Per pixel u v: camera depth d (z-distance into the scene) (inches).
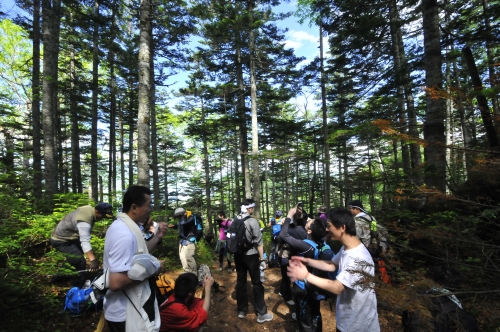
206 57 596.1
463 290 81.4
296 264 78.8
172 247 283.0
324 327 150.1
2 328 111.7
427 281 73.9
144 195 81.0
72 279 156.2
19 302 126.3
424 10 223.8
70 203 249.1
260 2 533.3
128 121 719.1
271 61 547.5
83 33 503.2
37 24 389.1
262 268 167.8
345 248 84.0
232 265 311.3
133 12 450.3
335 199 1100.5
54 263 147.6
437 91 106.1
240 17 430.6
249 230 156.7
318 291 112.2
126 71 581.6
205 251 338.0
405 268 124.5
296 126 628.4
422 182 175.9
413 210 182.9
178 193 1093.1
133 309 72.5
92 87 468.1
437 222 133.9
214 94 586.9
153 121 520.7
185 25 378.3
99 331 108.3
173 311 94.9
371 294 78.9
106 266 76.2
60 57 594.2
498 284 88.4
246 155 504.7
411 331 72.4
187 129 605.9
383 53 434.6
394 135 111.2
